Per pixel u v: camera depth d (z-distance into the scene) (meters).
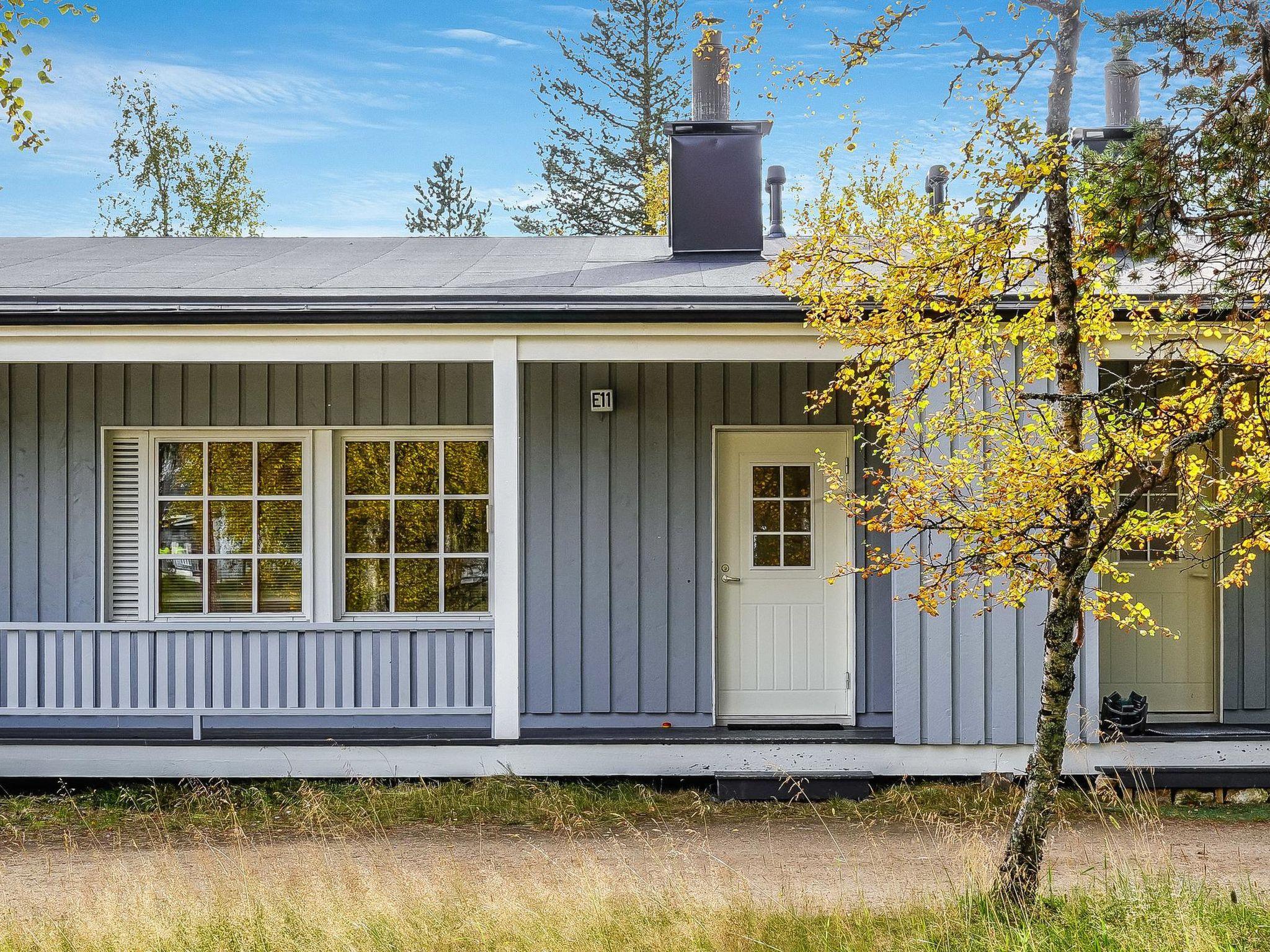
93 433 8.06
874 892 5.30
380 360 6.89
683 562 8.08
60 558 8.06
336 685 7.55
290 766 7.17
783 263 5.08
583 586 8.05
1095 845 6.18
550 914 4.80
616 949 4.50
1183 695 7.93
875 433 8.04
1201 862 5.87
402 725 8.05
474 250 9.93
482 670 7.64
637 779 7.33
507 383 6.91
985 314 4.97
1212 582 7.87
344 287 7.29
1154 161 4.24
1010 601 4.84
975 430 5.02
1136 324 4.78
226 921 4.74
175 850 6.28
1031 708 6.99
